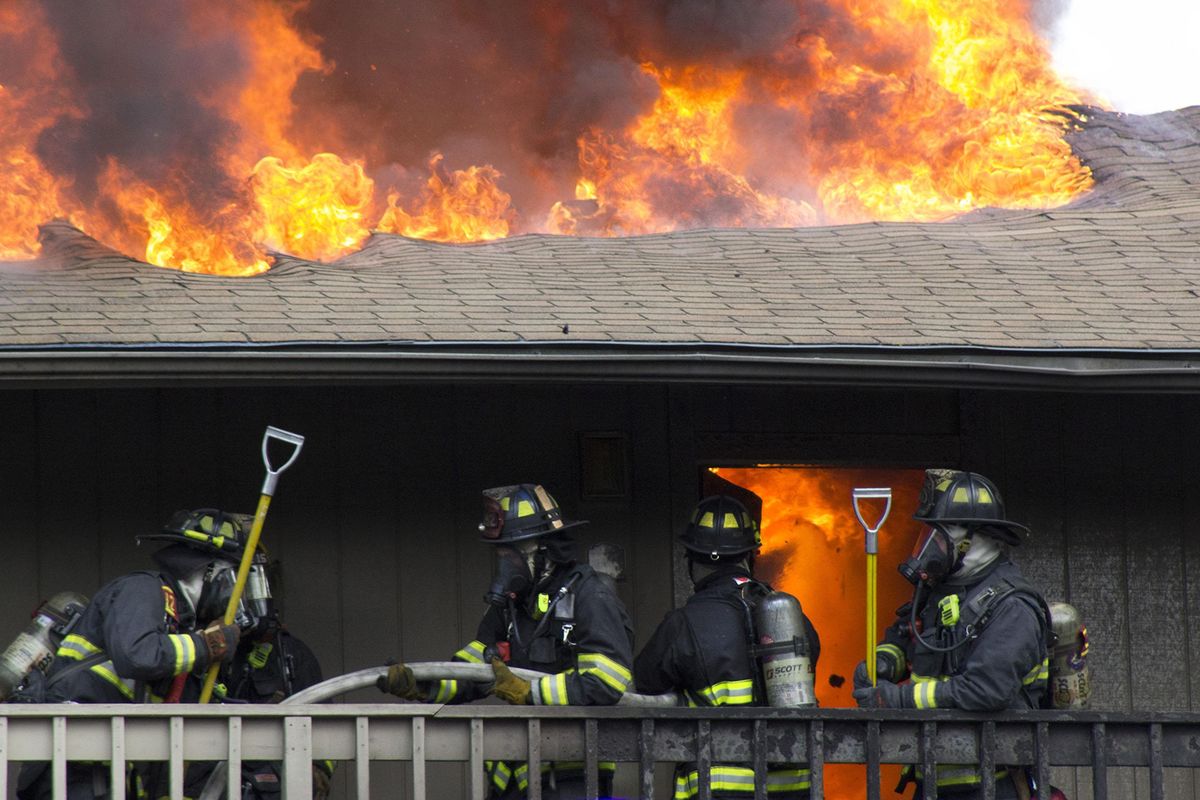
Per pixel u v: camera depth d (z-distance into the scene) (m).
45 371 14.41
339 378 14.96
